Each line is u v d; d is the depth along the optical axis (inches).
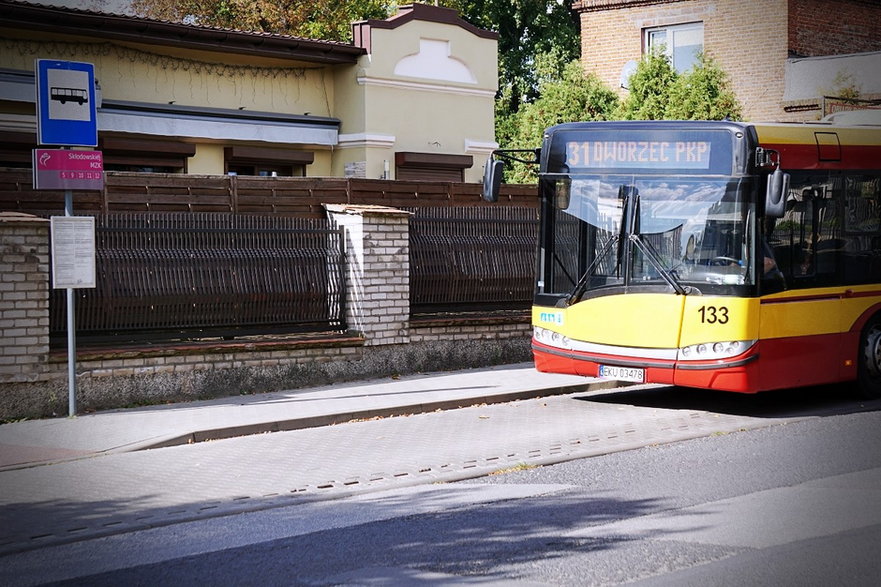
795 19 1175.0
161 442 443.8
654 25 1241.4
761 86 1187.9
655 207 514.3
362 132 882.1
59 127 478.0
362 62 880.3
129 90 786.8
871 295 555.2
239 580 265.1
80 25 742.5
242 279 565.3
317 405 522.0
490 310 671.1
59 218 481.7
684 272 505.0
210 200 590.2
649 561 273.7
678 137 510.3
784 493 349.4
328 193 629.3
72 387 494.6
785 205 490.0
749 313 493.4
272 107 864.3
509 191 718.5
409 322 626.5
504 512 329.4
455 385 586.9
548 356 544.1
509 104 1572.3
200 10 1286.9
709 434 464.4
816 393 594.6
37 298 494.9
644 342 512.4
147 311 533.6
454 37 943.7
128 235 534.0
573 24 1587.1
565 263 538.9
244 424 471.8
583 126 534.3
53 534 312.3
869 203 557.0
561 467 397.1
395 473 390.0
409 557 281.7
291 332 584.7
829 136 537.6
